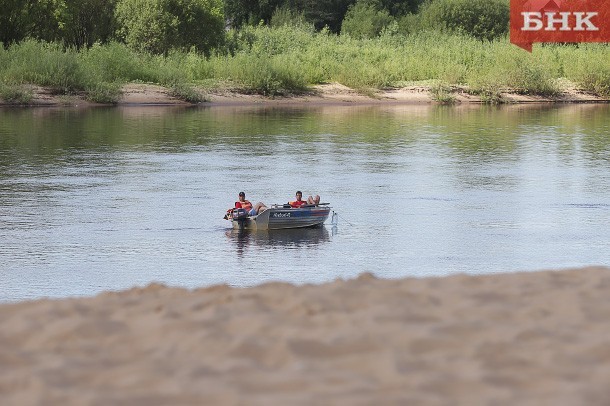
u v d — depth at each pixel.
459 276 25.59
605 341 17.30
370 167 140.50
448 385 14.55
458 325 18.53
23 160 140.62
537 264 81.50
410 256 84.94
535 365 15.81
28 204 105.88
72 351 17.41
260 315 19.83
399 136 185.75
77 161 141.00
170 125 197.00
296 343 17.11
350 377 15.02
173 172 131.62
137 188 117.81
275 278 76.50
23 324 19.89
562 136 188.38
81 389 14.63
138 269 78.44
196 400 13.91
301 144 168.88
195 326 19.06
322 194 117.19
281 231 96.00
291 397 13.93
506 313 20.06
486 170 139.38
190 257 83.50
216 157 148.88
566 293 22.52
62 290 70.50
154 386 14.74
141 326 19.42
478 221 101.12
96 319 20.08
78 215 100.38
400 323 19.06
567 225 99.06
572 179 130.75
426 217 103.12
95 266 78.88
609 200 114.56
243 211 95.69
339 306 21.03
